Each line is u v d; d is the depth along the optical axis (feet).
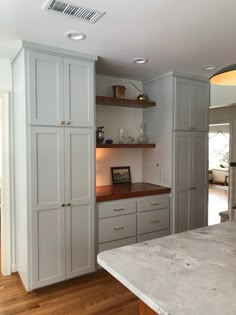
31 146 8.09
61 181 8.66
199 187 12.01
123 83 12.15
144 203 10.65
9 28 6.98
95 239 9.58
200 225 12.11
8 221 9.70
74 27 6.93
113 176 12.10
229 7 5.92
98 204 9.64
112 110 11.97
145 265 4.37
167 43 8.02
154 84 11.95
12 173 9.68
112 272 4.21
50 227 8.52
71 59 8.70
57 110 8.51
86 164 9.16
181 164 11.41
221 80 5.98
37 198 8.25
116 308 7.73
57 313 7.50
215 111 18.04
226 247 5.12
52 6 5.87
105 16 6.31
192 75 11.42
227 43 8.02
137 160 12.87
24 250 8.59
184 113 11.37
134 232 10.44
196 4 5.78
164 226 11.16
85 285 9.02
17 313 7.50
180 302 3.33
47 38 7.66
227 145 36.14
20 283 9.15
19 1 5.65
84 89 9.02
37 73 8.11
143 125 12.43
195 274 4.06
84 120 9.06
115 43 8.00
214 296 3.47
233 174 11.84
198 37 7.55
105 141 11.44
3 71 9.48
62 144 8.64
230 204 11.89
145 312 4.27
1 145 9.57
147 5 5.82
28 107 8.00
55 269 8.65
